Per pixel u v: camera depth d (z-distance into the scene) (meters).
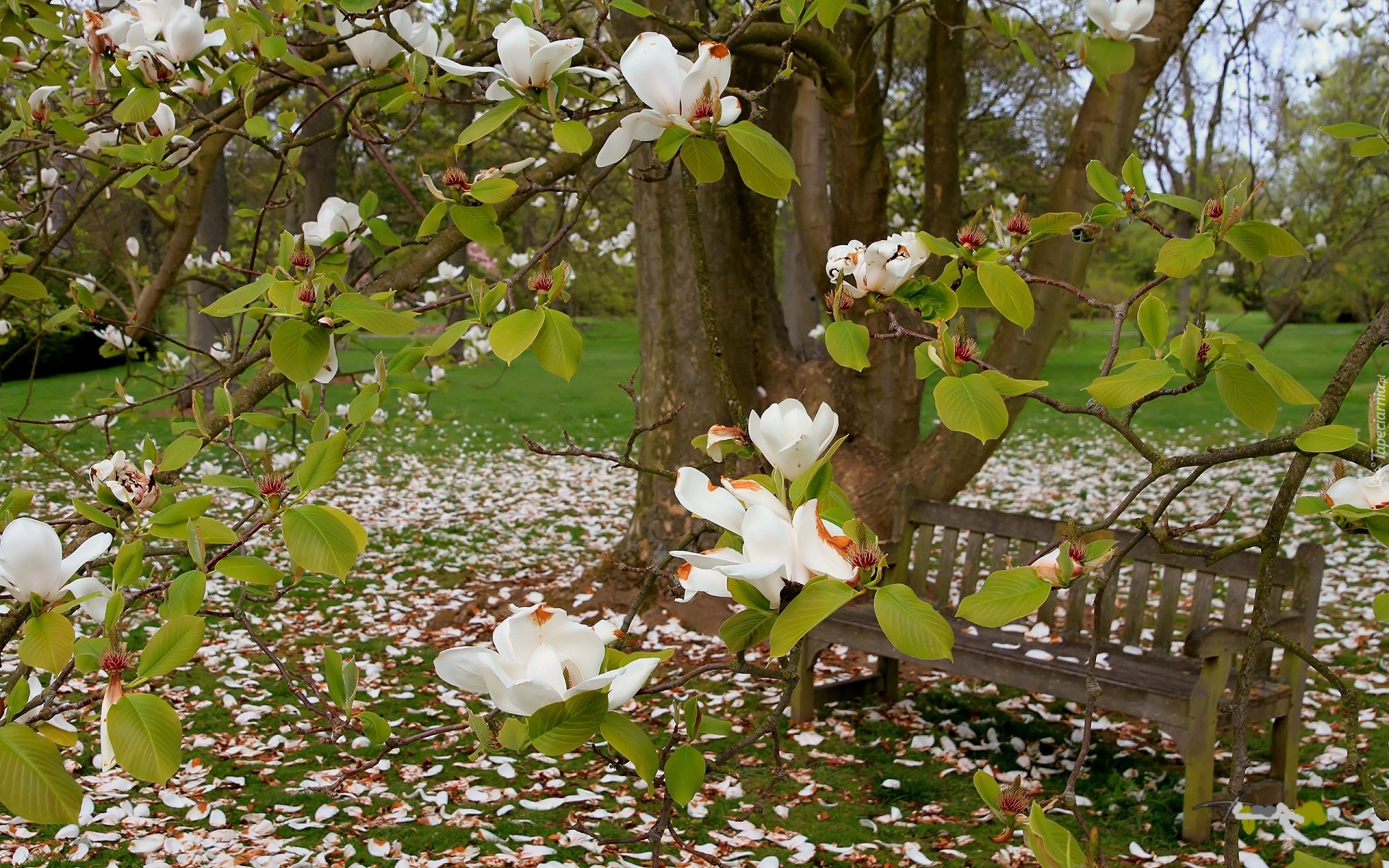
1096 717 4.69
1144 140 6.60
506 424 15.05
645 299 6.19
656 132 1.19
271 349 1.34
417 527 8.67
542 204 9.26
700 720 1.19
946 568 4.74
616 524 8.91
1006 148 15.18
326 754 4.21
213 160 3.51
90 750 4.05
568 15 2.21
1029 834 1.03
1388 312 1.18
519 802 3.76
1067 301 5.18
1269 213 8.45
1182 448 12.73
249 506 8.12
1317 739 4.35
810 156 6.03
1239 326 27.88
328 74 3.10
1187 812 3.45
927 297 1.33
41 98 2.18
